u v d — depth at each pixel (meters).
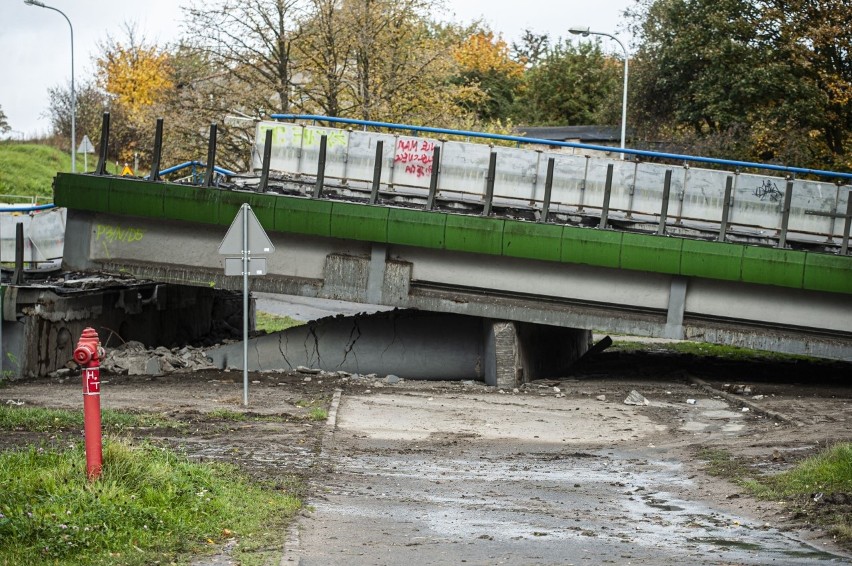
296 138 26.03
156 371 23.89
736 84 47.66
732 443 16.12
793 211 25.12
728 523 10.15
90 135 77.75
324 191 25.86
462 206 25.55
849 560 8.44
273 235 25.45
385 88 43.38
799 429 17.22
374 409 19.17
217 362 25.56
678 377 26.97
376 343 25.73
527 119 81.62
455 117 46.56
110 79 80.00
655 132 55.53
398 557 8.22
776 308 24.88
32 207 27.81
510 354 24.17
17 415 14.96
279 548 8.14
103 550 7.64
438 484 12.21
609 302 25.05
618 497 11.68
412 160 25.73
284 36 41.94
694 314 25.12
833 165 45.88
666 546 9.01
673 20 54.69
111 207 24.97
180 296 31.44
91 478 8.96
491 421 18.52
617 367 30.11
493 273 25.09
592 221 25.56
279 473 12.05
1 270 25.09
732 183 25.14
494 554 8.48
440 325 25.81
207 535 8.38
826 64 46.44
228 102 42.00
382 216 24.52
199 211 24.73
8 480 8.86
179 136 42.00
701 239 24.59
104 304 25.69
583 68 81.88
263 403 19.12
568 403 21.34
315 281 25.42
